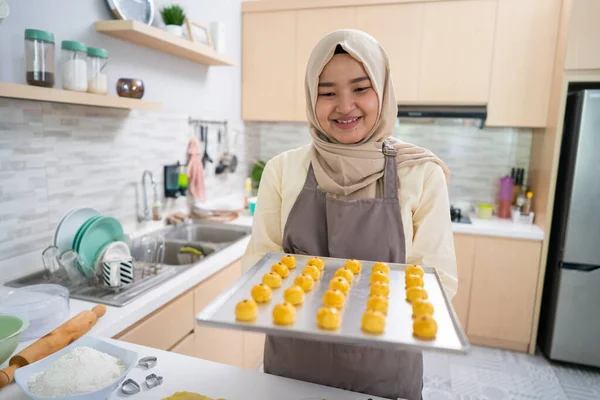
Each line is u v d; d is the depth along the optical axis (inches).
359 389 39.1
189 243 80.0
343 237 39.6
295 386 33.4
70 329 40.0
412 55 105.7
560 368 96.0
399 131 123.8
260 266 38.8
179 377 34.2
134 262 66.1
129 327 49.9
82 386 29.1
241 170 125.2
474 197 121.0
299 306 31.4
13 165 55.7
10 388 32.6
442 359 98.3
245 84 120.8
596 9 85.9
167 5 84.6
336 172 40.4
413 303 30.4
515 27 98.0
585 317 93.6
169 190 90.0
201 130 101.6
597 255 90.7
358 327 28.0
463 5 100.5
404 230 39.4
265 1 114.7
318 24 111.5
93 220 58.4
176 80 91.0
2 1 50.8
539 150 104.7
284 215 42.8
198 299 64.7
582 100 87.0
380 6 106.1
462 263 103.0
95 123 69.7
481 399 83.8
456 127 119.4
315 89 37.4
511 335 102.7
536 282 98.8
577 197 89.9
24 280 56.4
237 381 33.8
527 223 106.6
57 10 60.0
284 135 133.8
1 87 44.5
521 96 100.0
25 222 58.2
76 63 56.6
